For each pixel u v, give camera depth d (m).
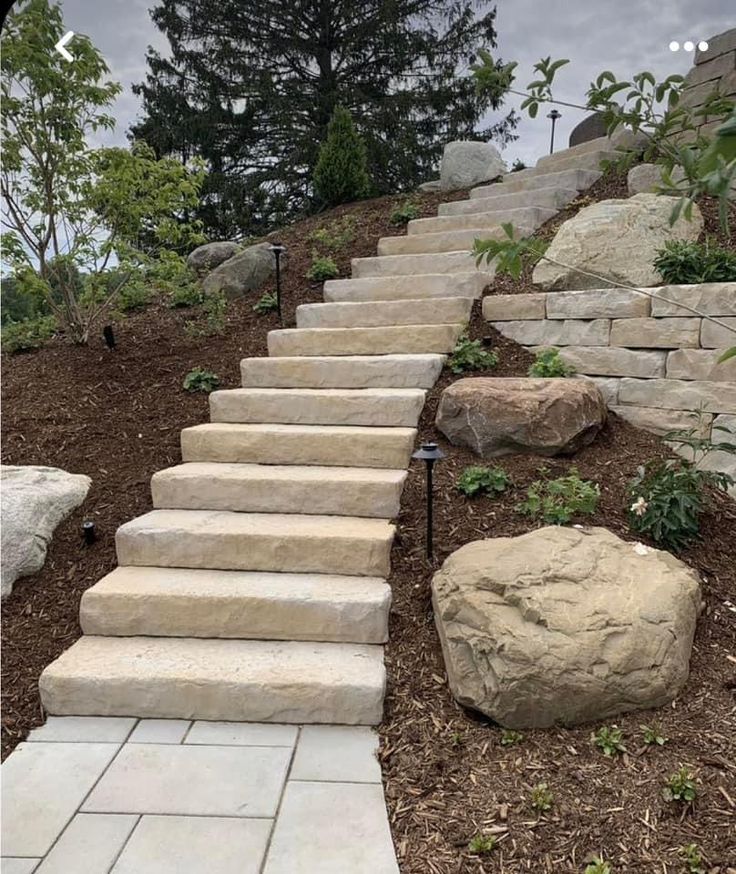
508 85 1.99
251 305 5.94
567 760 2.16
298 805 2.11
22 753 2.38
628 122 1.98
